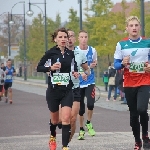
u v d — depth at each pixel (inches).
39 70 405.4
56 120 417.4
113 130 592.4
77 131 589.0
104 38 1877.5
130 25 410.6
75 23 2352.4
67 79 402.3
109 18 1870.1
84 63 472.1
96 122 687.7
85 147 458.3
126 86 413.4
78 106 453.4
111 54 1927.9
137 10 1667.1
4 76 1168.2
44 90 1855.3
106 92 1477.6
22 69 3914.9
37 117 781.3
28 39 3358.8
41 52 2935.5
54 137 426.3
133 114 417.7
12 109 968.9
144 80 408.8
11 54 3065.9
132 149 440.5
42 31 2933.1
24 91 1796.3
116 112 864.9
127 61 401.7
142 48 410.0
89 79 537.0
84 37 537.0
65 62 403.2
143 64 407.8
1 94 1222.9
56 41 409.7
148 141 421.7
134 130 419.8
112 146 460.8
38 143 490.0
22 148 458.0
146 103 407.5
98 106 1024.9
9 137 544.1
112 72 1200.8
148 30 1606.8
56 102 406.6
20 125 668.1
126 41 414.9
